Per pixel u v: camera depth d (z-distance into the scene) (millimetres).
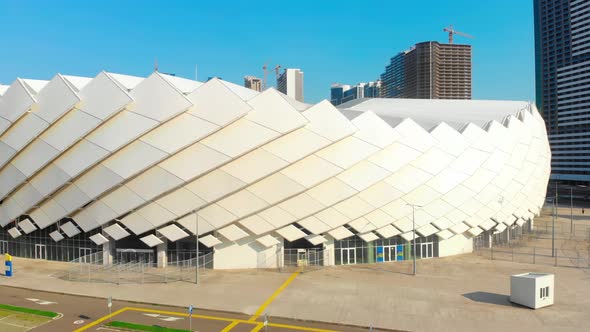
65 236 38969
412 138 36188
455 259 40281
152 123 31375
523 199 50188
